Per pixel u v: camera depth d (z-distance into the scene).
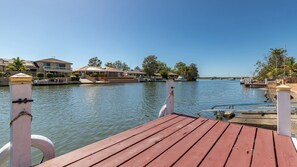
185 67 75.00
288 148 2.38
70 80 37.75
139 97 18.11
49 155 2.46
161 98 17.39
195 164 1.94
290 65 39.19
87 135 6.66
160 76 66.19
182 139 2.74
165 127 3.39
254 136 2.87
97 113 10.57
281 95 2.91
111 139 2.73
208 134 2.98
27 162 1.93
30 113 1.97
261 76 47.03
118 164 1.92
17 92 1.88
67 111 11.10
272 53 46.88
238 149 2.35
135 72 67.31
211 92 24.50
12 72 34.16
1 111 10.91
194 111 11.45
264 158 2.08
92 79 42.28
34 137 2.34
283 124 2.91
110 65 84.62
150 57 63.66
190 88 32.91
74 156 2.12
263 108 7.57
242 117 7.03
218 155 2.16
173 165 1.91
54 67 43.78
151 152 2.25
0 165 2.00
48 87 29.00
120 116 9.84
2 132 6.92
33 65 41.34
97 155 2.15
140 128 3.32
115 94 20.59
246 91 25.92
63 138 6.34
